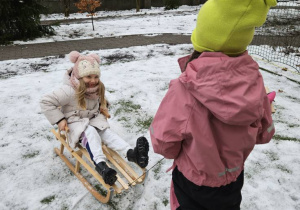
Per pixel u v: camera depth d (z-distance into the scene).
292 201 2.51
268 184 2.71
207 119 1.38
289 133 3.53
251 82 1.29
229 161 1.48
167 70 5.63
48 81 5.12
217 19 1.31
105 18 13.15
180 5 17.39
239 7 1.25
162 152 1.53
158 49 7.14
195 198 1.60
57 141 3.38
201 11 1.41
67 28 10.11
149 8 16.62
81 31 9.63
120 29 9.88
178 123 1.42
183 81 1.38
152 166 2.95
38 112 4.04
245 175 2.82
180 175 1.66
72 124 2.56
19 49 7.42
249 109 1.25
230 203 1.60
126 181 2.72
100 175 2.47
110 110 4.07
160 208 2.44
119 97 4.45
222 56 1.34
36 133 3.54
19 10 8.08
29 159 3.06
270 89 4.75
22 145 3.29
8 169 2.90
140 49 7.12
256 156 3.11
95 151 2.40
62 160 3.04
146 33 9.16
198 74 1.32
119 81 5.05
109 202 2.49
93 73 2.49
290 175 2.83
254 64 1.36
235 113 1.24
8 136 3.46
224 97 1.25
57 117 2.47
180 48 7.21
